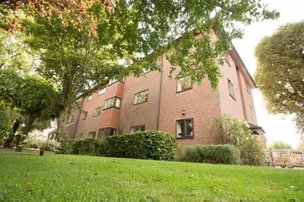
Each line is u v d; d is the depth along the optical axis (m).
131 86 20.77
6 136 15.95
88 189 3.41
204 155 10.34
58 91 18.77
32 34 13.95
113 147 12.76
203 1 5.67
